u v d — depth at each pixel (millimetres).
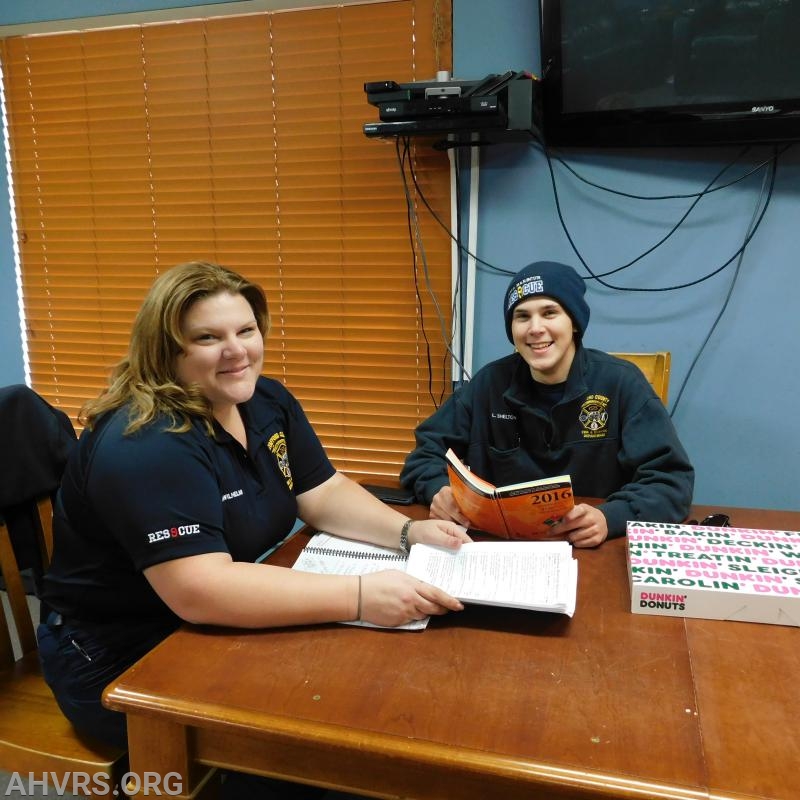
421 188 2213
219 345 1088
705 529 1189
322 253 2357
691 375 2086
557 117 1971
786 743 734
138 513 979
